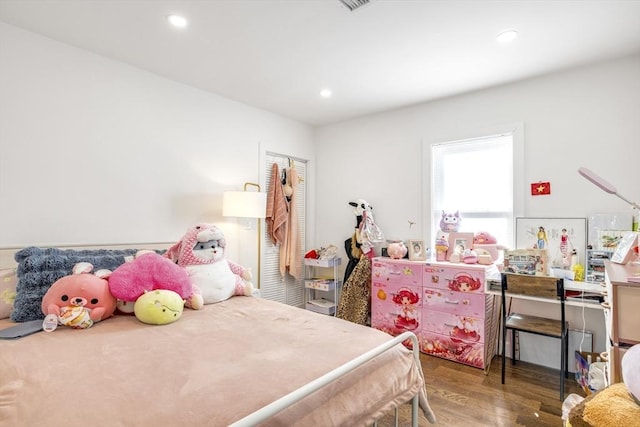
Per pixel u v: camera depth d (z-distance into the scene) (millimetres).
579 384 2250
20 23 1975
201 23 1967
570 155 2506
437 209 3246
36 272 1802
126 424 853
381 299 3131
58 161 2168
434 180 3250
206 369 1180
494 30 2010
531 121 2676
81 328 1669
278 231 3623
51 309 1666
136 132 2551
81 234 2260
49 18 1920
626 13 1820
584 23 1921
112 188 2414
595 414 746
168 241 2725
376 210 3627
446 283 2725
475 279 2574
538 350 2605
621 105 2328
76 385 1056
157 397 981
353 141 3836
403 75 2660
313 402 1036
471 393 2166
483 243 2842
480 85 2832
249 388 1040
